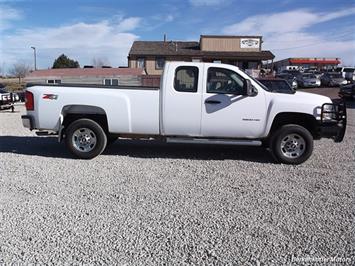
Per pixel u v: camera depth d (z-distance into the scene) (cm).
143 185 527
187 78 668
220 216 415
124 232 372
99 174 584
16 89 3738
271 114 661
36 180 551
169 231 375
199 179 561
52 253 330
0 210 429
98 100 682
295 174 595
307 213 427
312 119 665
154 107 675
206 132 679
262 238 362
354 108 2028
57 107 689
